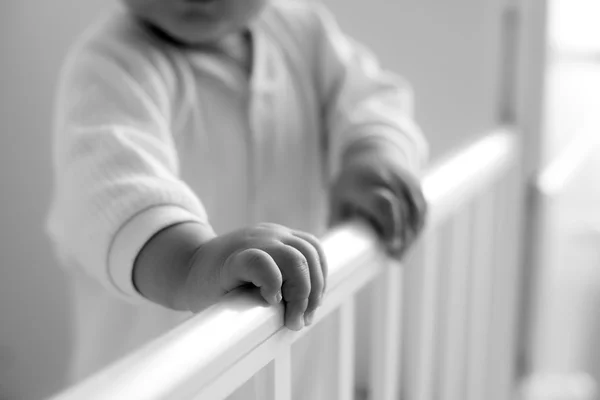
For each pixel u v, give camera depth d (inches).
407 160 31.2
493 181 38.4
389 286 26.6
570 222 50.0
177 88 31.0
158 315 31.6
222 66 32.6
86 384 13.8
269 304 18.1
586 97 49.9
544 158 45.0
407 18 42.6
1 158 55.3
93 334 33.1
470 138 42.9
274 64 33.8
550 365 50.9
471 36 41.8
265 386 18.9
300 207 34.8
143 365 14.3
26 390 60.4
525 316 47.6
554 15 43.1
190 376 14.5
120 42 30.0
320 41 35.7
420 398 31.9
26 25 51.9
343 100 34.4
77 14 50.4
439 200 29.4
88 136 26.4
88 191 24.3
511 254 44.5
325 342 36.0
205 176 31.9
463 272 35.2
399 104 35.1
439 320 40.2
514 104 42.8
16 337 59.4
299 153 34.4
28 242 56.7
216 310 17.1
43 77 52.6
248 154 32.7
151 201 23.0
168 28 29.9
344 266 21.6
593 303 57.3
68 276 56.6
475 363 39.4
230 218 32.6
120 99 28.1
